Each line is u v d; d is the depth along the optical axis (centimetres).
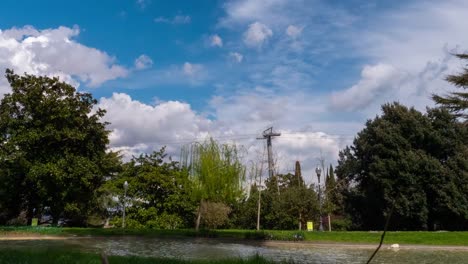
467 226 5184
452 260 2284
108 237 3462
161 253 2345
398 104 5575
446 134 5253
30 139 3681
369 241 3359
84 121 4066
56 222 4606
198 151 4544
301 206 4766
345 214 6050
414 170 4969
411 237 3428
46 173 3691
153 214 4772
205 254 2323
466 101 3128
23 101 3759
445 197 4856
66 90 3984
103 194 5006
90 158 4141
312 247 3075
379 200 5331
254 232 3647
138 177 4884
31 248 2003
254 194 5181
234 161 4538
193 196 4541
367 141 5609
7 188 3853
